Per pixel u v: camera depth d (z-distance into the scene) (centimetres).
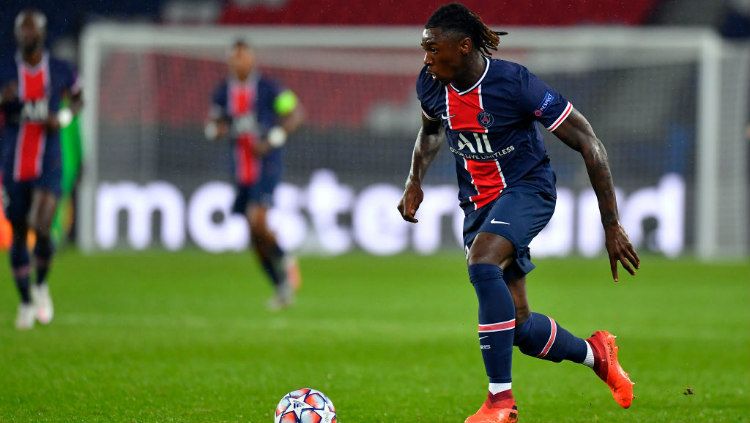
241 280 5350
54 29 8081
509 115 1747
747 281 5553
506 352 1731
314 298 4525
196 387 2266
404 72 8212
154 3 8538
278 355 2805
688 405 2116
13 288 4772
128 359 2670
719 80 7488
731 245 7481
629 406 1934
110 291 4675
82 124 7006
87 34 7169
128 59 7594
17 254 3269
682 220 7262
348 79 8175
